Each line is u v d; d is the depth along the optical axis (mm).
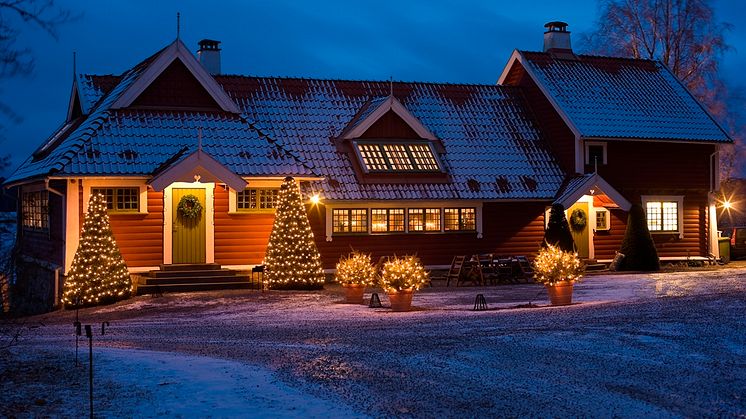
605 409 11125
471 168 35656
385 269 24156
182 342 18250
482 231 35156
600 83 39719
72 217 28594
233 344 17609
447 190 34344
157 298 27250
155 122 30812
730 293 23688
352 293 25859
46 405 11633
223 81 35562
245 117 32625
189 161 28312
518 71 40750
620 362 14070
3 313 29516
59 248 29406
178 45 31500
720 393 11898
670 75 42000
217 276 29562
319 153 33844
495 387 12484
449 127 37219
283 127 34406
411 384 12766
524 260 33094
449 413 11062
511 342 16266
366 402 11664
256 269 29531
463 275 31906
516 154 37062
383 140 34719
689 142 38469
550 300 25031
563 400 11633
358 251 33250
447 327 19078
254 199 30969
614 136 36594
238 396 12070
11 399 11953
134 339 19062
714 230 39875
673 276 32062
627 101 39125
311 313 23422
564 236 34625
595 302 24016
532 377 13117
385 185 33562
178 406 11523
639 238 36156
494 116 38531
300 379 13234
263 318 22578
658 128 38094
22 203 35844
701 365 13664
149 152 29656
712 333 16422
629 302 22734
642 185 37938
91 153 28891
